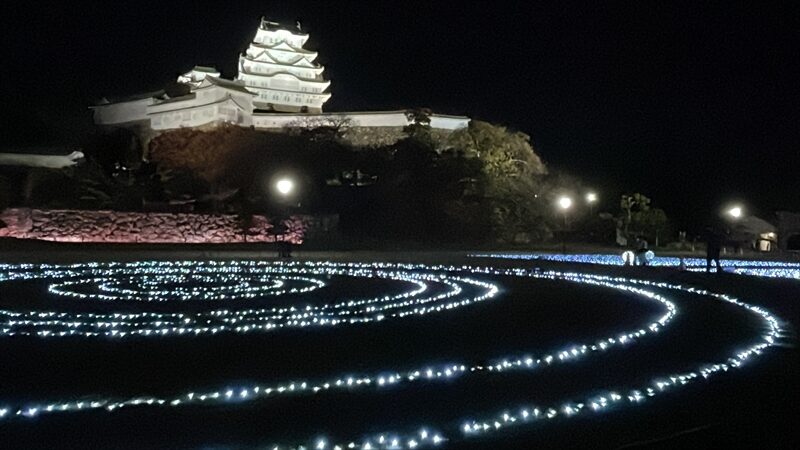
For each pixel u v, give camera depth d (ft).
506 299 60.13
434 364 33.83
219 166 186.09
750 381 31.71
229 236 156.76
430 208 187.52
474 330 43.55
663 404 27.71
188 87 280.31
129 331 42.16
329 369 32.53
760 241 219.20
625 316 50.78
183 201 165.58
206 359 34.42
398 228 181.78
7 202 144.46
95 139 202.69
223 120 246.47
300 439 22.88
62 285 66.54
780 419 25.68
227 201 171.42
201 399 27.27
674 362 35.42
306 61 308.19
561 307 55.11
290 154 193.57
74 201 153.07
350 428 24.11
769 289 73.15
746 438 23.25
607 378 31.76
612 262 124.16
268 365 33.19
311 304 55.11
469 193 194.80
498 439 23.22
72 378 30.35
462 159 201.16
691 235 238.68
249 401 27.17
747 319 50.80
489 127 226.99
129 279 73.46
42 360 33.91
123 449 21.72
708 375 32.71
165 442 22.41
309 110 296.92
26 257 108.27
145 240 147.43
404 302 57.00
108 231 144.25
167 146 201.67
